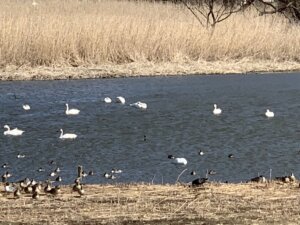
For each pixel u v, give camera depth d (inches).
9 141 816.3
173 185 490.9
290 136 861.2
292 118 984.9
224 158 737.6
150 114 1006.4
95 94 1193.4
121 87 1279.5
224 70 1481.3
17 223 372.5
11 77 1322.6
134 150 772.0
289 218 379.9
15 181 631.2
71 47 1424.7
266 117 990.4
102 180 633.6
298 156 750.5
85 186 486.9
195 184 487.2
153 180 634.8
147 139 834.2
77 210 403.5
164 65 1471.5
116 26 1480.1
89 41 1444.4
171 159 728.3
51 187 467.5
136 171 674.2
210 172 673.6
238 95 1197.7
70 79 1350.9
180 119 968.3
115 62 1466.5
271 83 1348.4
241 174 667.4
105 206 414.3
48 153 754.2
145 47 1492.4
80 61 1427.2
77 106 1071.6
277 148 789.9
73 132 872.9
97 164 703.7
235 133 876.6
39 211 401.4
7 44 1365.7
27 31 1390.3
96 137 843.4
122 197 442.3
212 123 940.6
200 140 831.1
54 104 1087.6
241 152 767.7
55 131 877.8
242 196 445.1
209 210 402.0
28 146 789.9
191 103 1107.3
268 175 665.0
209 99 1150.3
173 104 1096.2
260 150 778.2
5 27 1369.3
